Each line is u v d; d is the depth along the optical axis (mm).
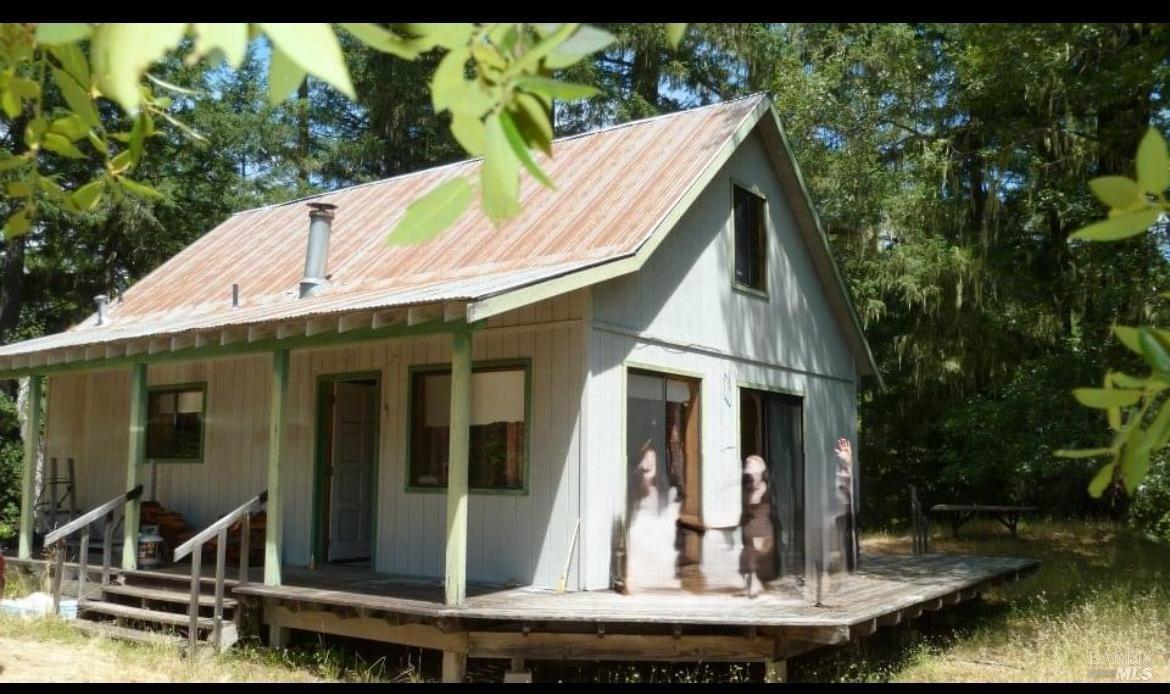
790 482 13625
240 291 13758
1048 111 15656
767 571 10031
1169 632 10492
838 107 18422
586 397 9719
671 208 10531
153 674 8289
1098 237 1733
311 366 12000
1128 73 13703
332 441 11852
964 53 16484
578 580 9516
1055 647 9812
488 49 1877
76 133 3172
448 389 10750
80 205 3242
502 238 11523
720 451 11875
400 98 26094
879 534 21438
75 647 9312
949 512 21312
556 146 13750
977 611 12547
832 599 9453
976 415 17797
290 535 11852
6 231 3381
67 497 15039
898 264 18375
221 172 25891
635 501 10367
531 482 9984
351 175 28484
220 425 12992
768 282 13406
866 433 23016
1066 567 15695
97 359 11875
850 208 18797
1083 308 16625
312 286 12305
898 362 20531
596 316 9938
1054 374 16422
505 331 10375
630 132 13266
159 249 24812
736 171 12812
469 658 9094
